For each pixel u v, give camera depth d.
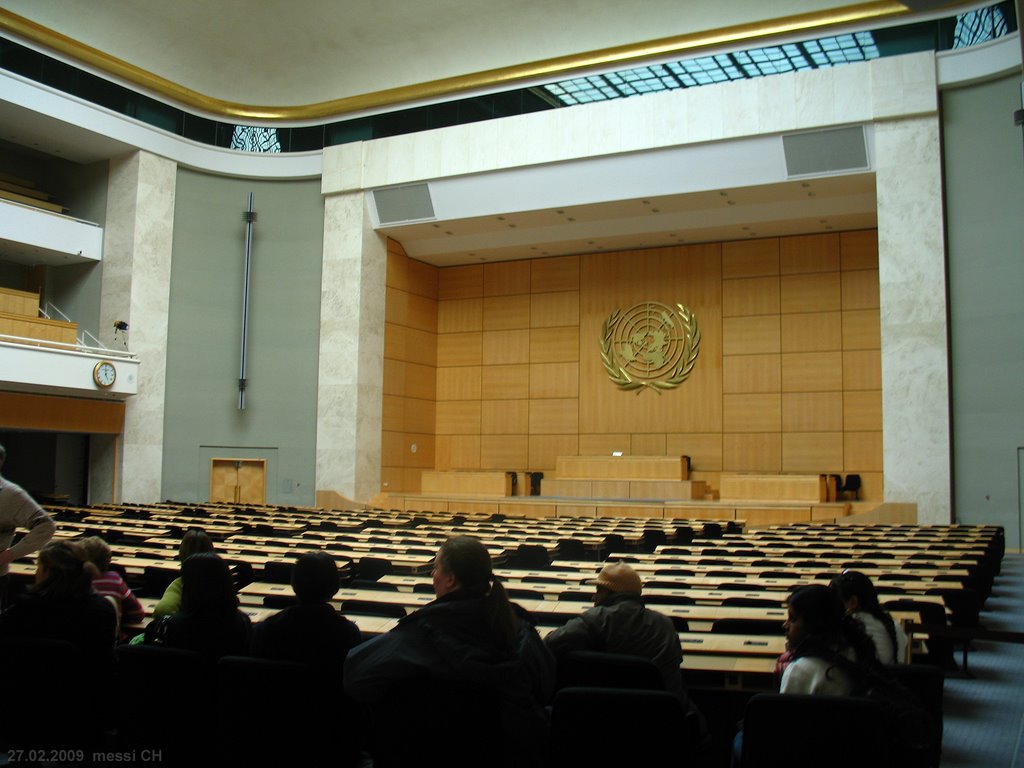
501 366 26.91
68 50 21.55
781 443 23.58
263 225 25.14
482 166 22.80
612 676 4.07
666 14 20.98
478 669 3.28
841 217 22.20
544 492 24.16
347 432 23.88
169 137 23.84
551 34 21.97
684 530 14.77
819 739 3.25
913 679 4.18
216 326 24.50
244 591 7.33
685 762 3.23
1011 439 18.05
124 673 4.21
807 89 19.83
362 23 22.91
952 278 18.89
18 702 4.19
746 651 5.07
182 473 23.81
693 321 24.78
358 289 24.14
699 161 20.91
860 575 4.83
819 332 23.52
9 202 21.67
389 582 8.03
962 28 18.98
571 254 26.33
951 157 19.09
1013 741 5.46
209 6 22.55
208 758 4.12
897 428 18.88
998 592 12.03
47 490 23.39
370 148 24.14
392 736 3.31
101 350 21.66
